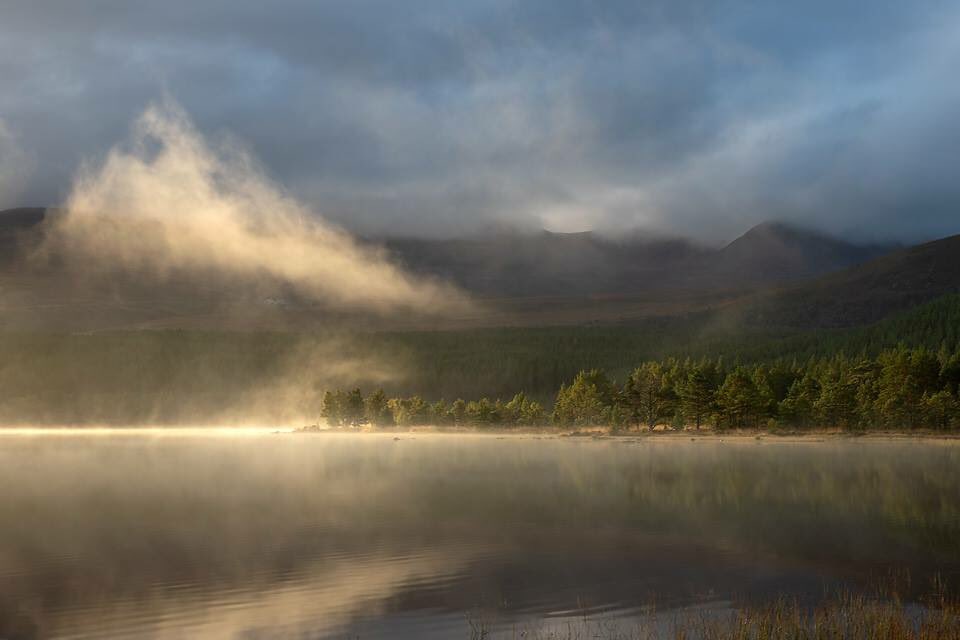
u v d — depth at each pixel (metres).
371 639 22.17
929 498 49.00
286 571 29.66
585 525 39.59
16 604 25.39
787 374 156.50
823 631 21.38
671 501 48.16
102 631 22.84
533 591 26.81
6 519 41.59
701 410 138.62
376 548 33.84
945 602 25.34
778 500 48.44
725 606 25.06
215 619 24.00
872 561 31.44
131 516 42.62
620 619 23.83
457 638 22.25
